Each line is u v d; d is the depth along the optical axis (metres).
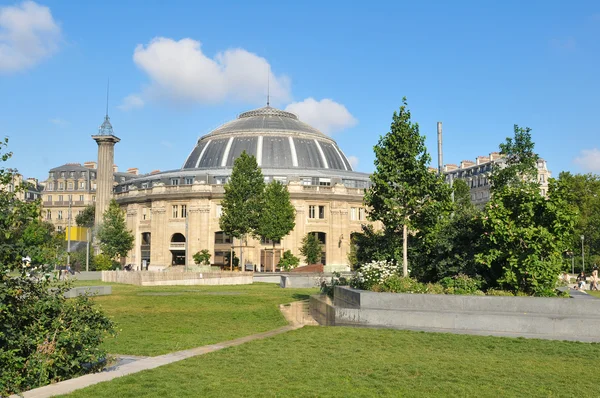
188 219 85.69
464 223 24.41
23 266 11.45
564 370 12.64
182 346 15.37
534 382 11.48
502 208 20.52
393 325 18.64
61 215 139.12
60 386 10.56
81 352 11.52
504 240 20.16
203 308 26.55
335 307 20.05
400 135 25.00
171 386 10.67
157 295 34.66
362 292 19.86
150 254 88.50
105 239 77.12
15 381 10.23
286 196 72.31
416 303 18.84
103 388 10.42
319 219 86.44
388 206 24.61
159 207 87.75
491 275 22.31
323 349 14.76
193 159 105.69
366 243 29.48
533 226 20.09
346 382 11.21
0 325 10.70
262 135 102.75
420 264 26.19
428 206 24.58
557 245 20.27
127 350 14.76
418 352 14.52
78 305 12.28
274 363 12.94
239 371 12.09
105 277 55.31
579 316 17.03
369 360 13.38
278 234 70.19
